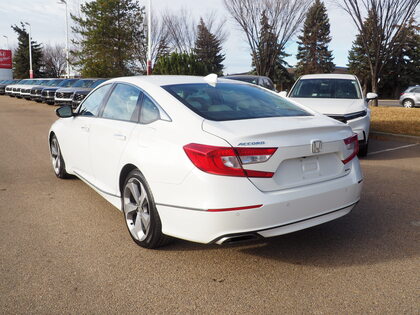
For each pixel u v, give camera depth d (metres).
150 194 3.18
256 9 23.31
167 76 4.09
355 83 8.62
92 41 34.34
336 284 2.87
